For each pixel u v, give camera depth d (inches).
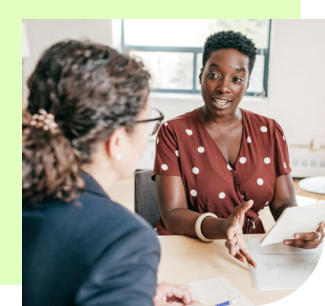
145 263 20.3
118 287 19.1
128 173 25.2
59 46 22.6
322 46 152.1
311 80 155.7
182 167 57.8
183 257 45.3
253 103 160.7
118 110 21.5
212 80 54.9
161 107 165.8
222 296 37.5
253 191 57.5
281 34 152.8
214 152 57.8
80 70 20.9
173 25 167.8
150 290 19.8
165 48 169.9
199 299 37.1
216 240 49.5
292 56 154.4
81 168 22.9
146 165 162.6
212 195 57.1
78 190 21.5
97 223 20.8
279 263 44.0
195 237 49.9
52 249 20.4
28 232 21.1
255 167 57.6
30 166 21.1
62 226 20.8
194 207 58.8
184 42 169.6
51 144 21.0
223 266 43.5
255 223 58.7
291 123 160.9
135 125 23.3
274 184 59.3
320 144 159.8
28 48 143.3
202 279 40.8
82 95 20.7
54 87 21.3
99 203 21.8
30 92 22.8
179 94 172.6
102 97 20.9
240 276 41.6
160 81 173.6
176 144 58.4
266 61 164.1
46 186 21.1
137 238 20.5
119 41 168.7
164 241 49.2
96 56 21.6
